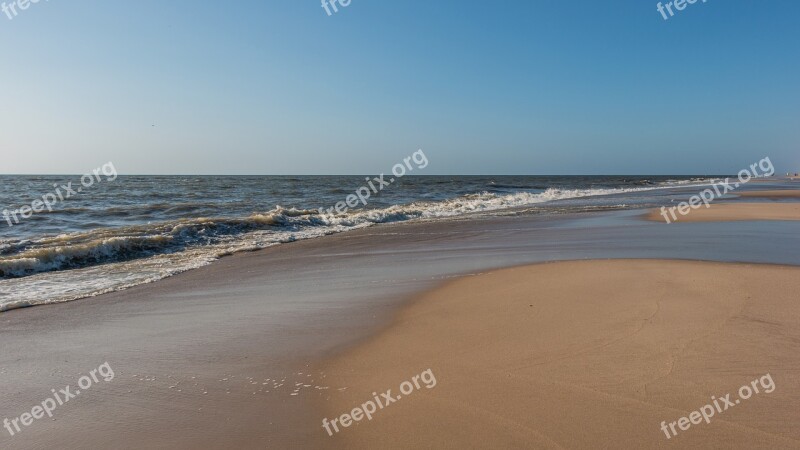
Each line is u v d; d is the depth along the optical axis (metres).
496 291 7.48
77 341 5.86
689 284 7.41
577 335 5.36
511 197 35.72
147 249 12.77
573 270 8.80
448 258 11.09
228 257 11.96
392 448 3.40
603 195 38.75
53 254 10.77
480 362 4.76
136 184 61.34
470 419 3.72
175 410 4.08
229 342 5.66
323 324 6.25
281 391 4.35
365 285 8.48
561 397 4.00
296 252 12.59
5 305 7.42
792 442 3.34
